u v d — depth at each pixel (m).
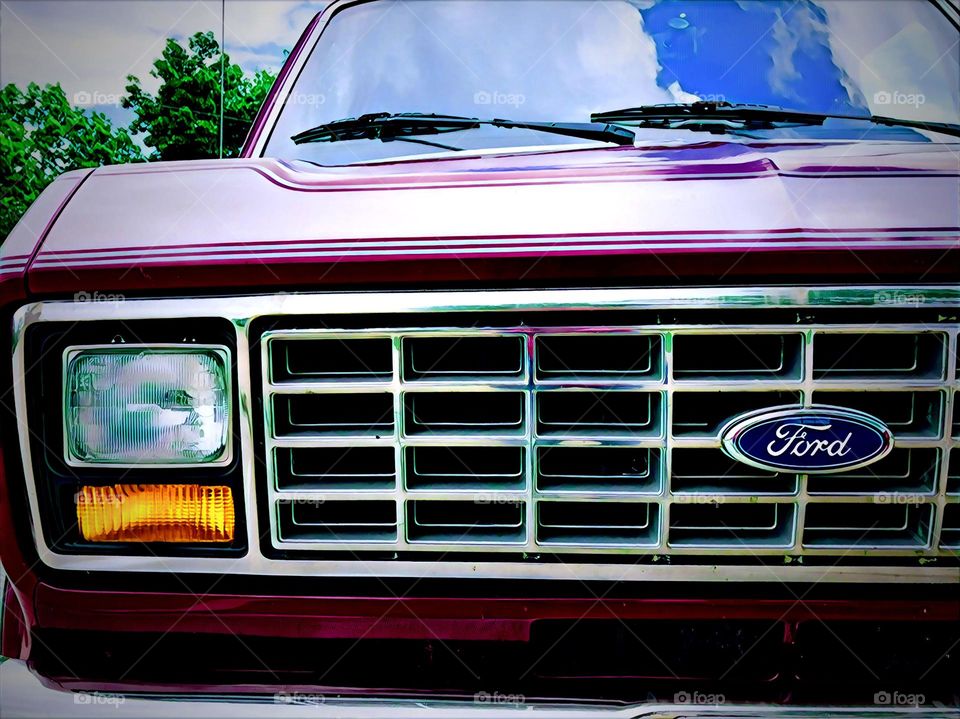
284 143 1.95
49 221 1.33
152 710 1.20
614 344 1.23
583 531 1.28
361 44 2.07
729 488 1.23
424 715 1.16
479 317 1.21
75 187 1.42
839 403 1.22
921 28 2.00
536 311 1.20
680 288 1.19
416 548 1.26
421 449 1.28
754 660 1.29
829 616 1.26
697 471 1.26
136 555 1.29
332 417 1.27
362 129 1.90
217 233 1.25
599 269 1.19
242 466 1.25
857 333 1.19
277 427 1.24
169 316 1.23
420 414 1.25
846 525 1.28
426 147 1.83
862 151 1.46
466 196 1.28
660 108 1.85
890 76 1.93
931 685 1.26
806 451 1.19
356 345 1.24
